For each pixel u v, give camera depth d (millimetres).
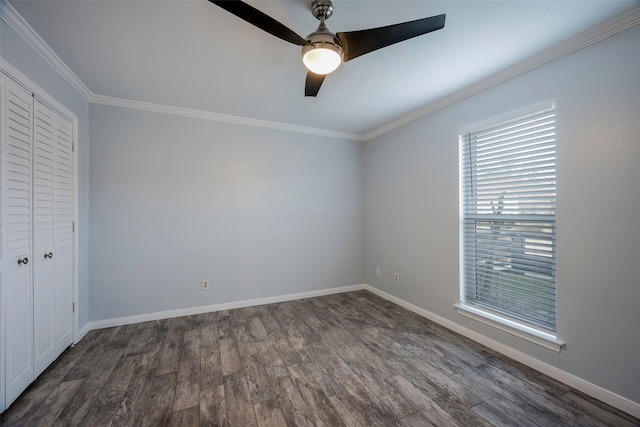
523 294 2105
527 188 2066
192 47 1837
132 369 1962
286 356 2158
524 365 2025
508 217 2199
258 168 3346
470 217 2518
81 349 2230
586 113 1717
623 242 1569
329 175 3789
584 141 1727
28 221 1722
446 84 2375
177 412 1550
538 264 2006
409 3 1464
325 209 3764
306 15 1562
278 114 3100
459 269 2566
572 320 1779
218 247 3135
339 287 3865
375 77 2250
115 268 2701
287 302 3455
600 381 1648
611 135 1614
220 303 3152
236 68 2109
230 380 1845
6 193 1530
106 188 2664
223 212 3158
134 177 2770
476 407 1598
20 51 1631
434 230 2842
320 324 2777
